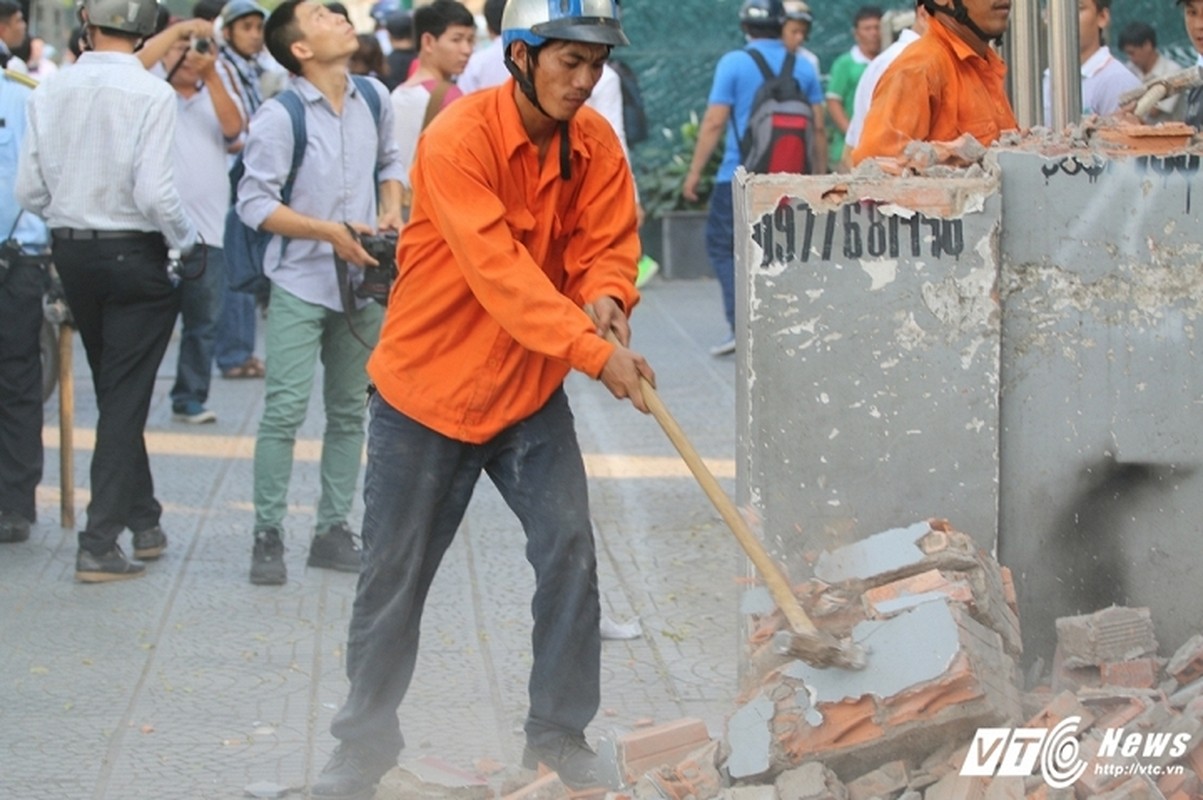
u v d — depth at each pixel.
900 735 4.99
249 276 8.48
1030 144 5.87
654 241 21.11
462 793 5.38
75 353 16.67
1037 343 5.80
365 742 5.61
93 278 8.41
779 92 14.49
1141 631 5.61
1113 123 6.02
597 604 5.61
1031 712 5.47
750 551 4.98
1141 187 5.76
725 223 15.00
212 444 11.94
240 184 8.38
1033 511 5.86
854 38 21.03
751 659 5.52
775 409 5.70
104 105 8.28
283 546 8.66
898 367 5.70
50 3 20.69
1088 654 5.58
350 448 8.73
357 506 10.10
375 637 5.50
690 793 5.17
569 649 5.56
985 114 6.79
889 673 4.98
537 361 5.42
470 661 7.25
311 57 8.42
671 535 9.29
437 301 5.34
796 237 5.64
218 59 13.16
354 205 8.53
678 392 13.49
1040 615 5.90
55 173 8.36
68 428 9.59
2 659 7.32
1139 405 5.82
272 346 8.41
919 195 5.63
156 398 13.80
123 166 8.29
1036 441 5.83
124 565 8.56
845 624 5.33
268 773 6.00
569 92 5.11
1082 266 5.78
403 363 5.41
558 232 5.41
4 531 9.30
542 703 5.61
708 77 21.44
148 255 8.42
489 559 8.88
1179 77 6.55
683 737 5.57
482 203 5.14
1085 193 5.75
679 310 18.14
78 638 7.61
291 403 8.40
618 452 11.43
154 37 10.34
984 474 5.75
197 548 9.18
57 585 8.48
